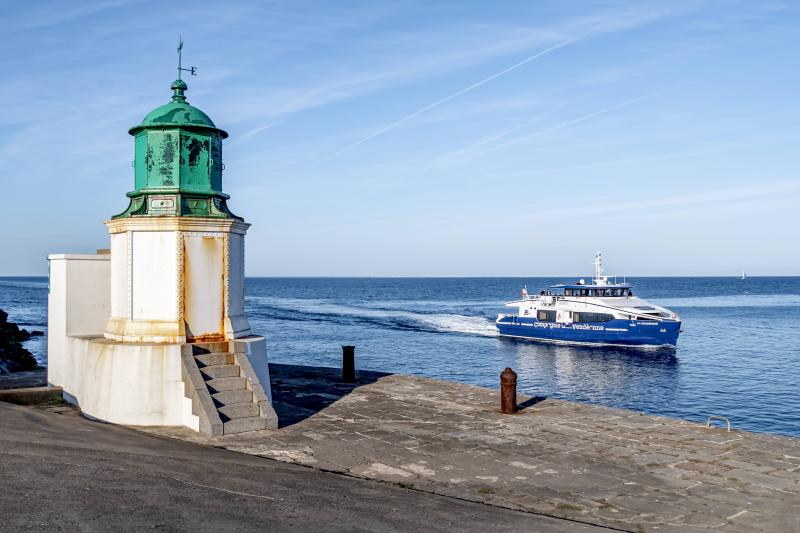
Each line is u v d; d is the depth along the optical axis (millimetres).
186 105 13102
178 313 12297
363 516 7027
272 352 52125
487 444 11141
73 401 13469
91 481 7215
